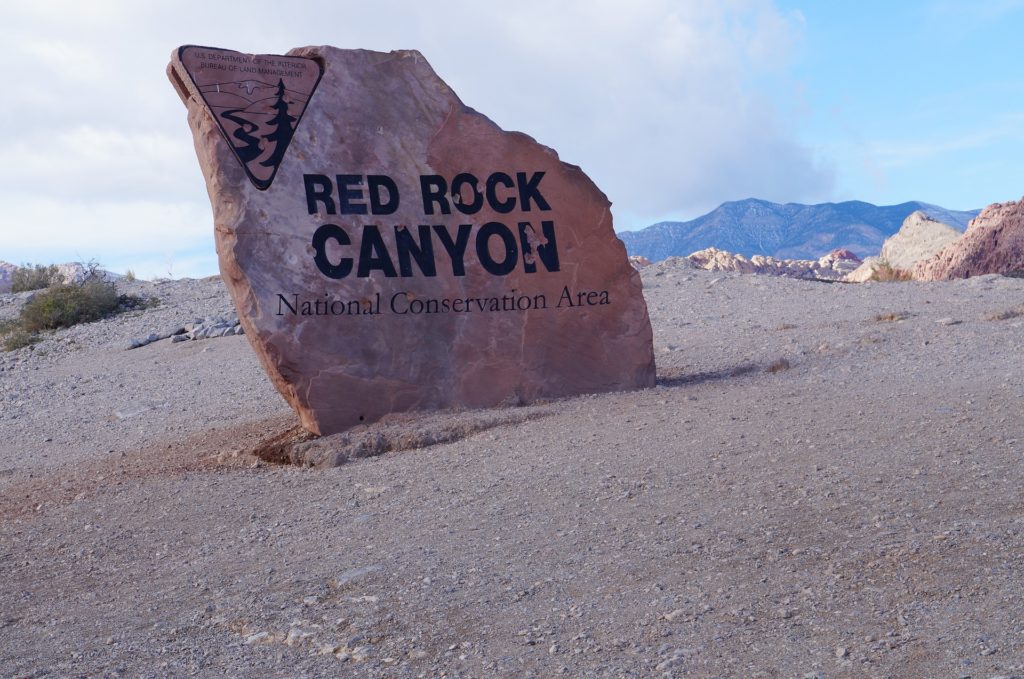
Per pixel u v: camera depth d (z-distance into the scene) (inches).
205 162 358.6
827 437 280.8
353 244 366.3
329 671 163.3
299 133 365.1
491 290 383.9
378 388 365.7
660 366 470.9
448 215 382.3
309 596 199.8
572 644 164.6
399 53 385.4
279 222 356.8
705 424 313.9
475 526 235.6
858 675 143.9
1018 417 281.0
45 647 191.2
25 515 309.3
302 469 330.6
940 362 400.2
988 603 162.9
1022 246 1009.5
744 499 231.5
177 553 251.4
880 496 222.5
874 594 171.8
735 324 599.8
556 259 393.7
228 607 199.9
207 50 357.4
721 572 189.3
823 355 442.9
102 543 267.6
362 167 373.1
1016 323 465.1
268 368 362.9
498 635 171.3
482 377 380.2
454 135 386.0
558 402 378.9
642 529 218.8
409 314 371.2
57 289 958.4
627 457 283.3
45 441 476.4
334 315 360.2
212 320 801.6
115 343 783.7
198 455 378.6
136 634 192.1
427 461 313.1
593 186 400.5
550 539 219.5
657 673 150.9
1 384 668.1
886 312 559.2
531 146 394.3
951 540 191.5
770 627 163.3
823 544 197.9
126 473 358.0
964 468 237.5
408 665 162.9
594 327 397.7
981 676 139.3
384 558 219.5
